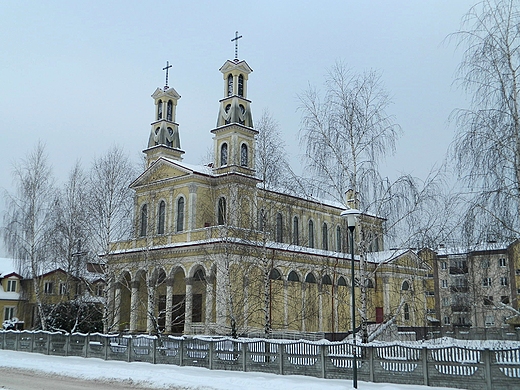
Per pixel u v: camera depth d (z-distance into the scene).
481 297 18.38
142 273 46.41
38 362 27.88
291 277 45.19
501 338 28.41
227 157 49.06
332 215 59.75
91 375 22.89
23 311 60.62
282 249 39.34
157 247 44.31
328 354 20.14
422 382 17.66
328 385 18.06
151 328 42.53
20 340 35.53
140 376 21.56
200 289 45.34
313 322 46.03
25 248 42.16
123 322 47.25
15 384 20.44
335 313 48.12
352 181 23.61
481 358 16.59
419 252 22.42
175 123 58.44
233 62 50.94
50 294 50.66
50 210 43.50
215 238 41.12
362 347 19.28
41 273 44.34
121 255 46.12
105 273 38.72
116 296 44.28
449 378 17.12
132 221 43.53
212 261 40.28
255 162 33.06
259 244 33.22
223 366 23.34
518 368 15.84
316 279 46.12
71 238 42.34
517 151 16.41
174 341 25.59
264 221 31.83
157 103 58.41
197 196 46.97
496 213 16.48
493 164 16.56
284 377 20.39
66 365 26.00
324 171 23.98
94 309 45.84
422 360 17.78
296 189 26.77
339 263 48.88
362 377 19.09
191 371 22.73
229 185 36.22
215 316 42.78
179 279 47.28
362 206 23.39
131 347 27.55
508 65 16.94
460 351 17.03
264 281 31.36
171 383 19.86
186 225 46.47
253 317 40.56
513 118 16.62
